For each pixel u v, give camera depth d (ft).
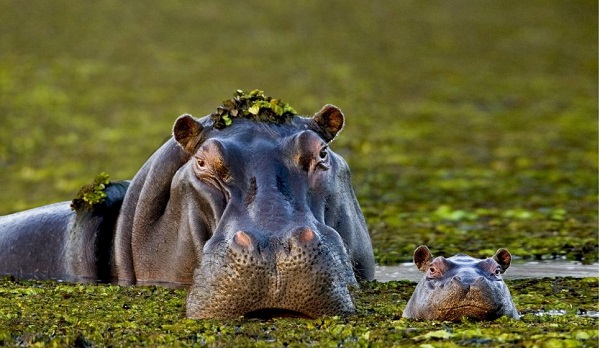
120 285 63.87
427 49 266.57
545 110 192.13
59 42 254.68
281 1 330.75
